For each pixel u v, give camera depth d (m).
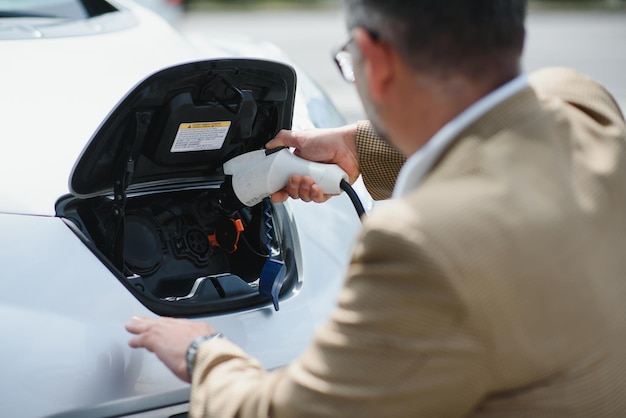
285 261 2.01
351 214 2.18
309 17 14.22
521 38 1.31
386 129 1.41
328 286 1.99
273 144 2.00
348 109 7.02
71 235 1.74
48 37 2.24
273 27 12.80
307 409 1.28
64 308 1.66
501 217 1.21
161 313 1.78
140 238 1.92
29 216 1.73
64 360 1.62
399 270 1.20
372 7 1.31
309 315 1.91
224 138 1.92
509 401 1.26
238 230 2.01
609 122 1.51
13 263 1.67
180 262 1.98
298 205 2.11
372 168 2.06
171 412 1.70
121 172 1.81
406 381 1.22
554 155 1.30
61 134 1.87
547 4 16.67
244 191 1.95
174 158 1.89
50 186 1.78
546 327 1.22
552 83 1.61
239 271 2.06
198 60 1.76
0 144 1.82
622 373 1.29
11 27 2.33
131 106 1.74
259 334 1.84
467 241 1.18
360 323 1.24
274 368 1.81
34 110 1.90
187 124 1.82
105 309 1.70
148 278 1.91
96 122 1.91
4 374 1.58
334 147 2.05
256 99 1.94
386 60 1.32
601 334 1.26
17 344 1.60
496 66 1.29
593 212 1.31
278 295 1.92
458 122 1.29
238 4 15.67
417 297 1.19
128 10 2.57
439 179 1.27
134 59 2.17
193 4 15.26
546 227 1.23
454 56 1.28
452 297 1.17
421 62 1.29
